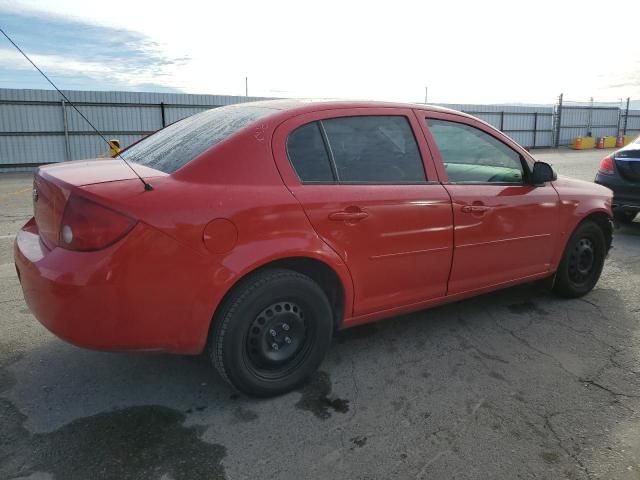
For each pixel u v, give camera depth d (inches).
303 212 108.3
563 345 141.9
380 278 123.1
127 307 93.3
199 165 102.1
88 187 93.8
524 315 162.2
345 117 121.6
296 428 103.2
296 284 109.6
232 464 92.3
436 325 153.7
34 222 122.4
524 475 90.7
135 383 119.0
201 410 109.0
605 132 1434.5
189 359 130.8
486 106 1205.7
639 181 262.4
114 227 91.1
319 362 118.5
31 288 97.2
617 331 151.4
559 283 171.3
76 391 115.0
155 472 89.8
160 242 93.7
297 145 113.3
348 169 118.7
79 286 90.2
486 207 139.2
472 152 142.4
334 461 93.7
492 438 100.9
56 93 737.6
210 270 98.3
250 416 107.0
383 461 93.8
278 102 126.0
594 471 92.0
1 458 92.3
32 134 731.4
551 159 895.1
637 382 123.0
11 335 141.2
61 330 93.5
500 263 147.6
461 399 114.4
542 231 156.0
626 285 192.4
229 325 103.7
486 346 140.6
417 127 132.2
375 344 140.9
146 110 815.1
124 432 100.7
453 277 137.6
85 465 91.0
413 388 119.0
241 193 102.5
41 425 102.4
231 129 112.0
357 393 116.4
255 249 102.3
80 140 768.9
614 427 105.0
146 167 112.0
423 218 126.6
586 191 171.0
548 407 111.9
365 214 116.6
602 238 177.8
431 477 89.9
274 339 111.3
